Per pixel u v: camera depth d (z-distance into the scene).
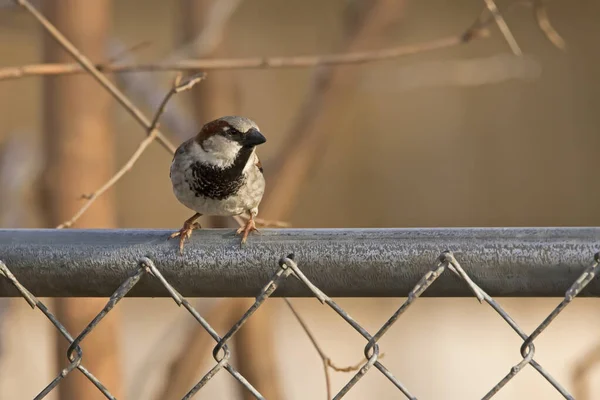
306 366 15.62
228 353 4.67
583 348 16.20
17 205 10.48
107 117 8.46
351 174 22.30
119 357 8.12
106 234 4.64
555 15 22.77
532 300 18.44
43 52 8.77
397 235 4.45
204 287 4.61
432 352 16.12
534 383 15.12
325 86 9.24
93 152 8.27
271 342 9.27
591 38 22.64
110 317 8.02
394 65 15.38
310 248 4.49
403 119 22.55
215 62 8.24
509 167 22.50
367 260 4.45
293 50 22.20
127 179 20.45
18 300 10.02
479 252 4.39
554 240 4.35
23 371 11.14
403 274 4.44
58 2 8.66
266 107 20.14
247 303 9.04
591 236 4.33
